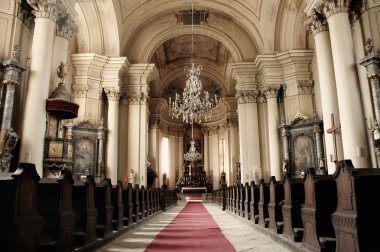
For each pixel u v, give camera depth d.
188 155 23.61
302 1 12.90
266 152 14.74
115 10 13.62
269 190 6.17
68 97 8.13
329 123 8.65
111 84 14.18
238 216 9.09
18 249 2.77
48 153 7.85
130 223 6.79
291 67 13.65
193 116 13.99
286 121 13.38
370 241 2.79
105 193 5.13
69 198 3.79
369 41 7.35
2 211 2.74
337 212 3.22
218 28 16.22
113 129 13.84
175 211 13.08
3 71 7.39
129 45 15.96
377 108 7.15
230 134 21.98
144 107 15.33
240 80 15.34
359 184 2.87
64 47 9.05
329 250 3.41
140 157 14.81
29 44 8.66
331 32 7.88
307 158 12.40
